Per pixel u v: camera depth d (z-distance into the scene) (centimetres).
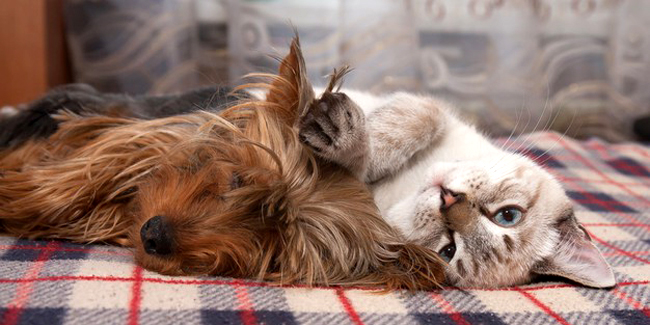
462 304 73
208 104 83
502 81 127
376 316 70
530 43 126
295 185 76
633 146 114
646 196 99
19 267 71
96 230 79
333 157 76
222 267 74
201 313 68
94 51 117
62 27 118
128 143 79
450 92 127
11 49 113
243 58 118
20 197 80
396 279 75
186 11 117
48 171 80
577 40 129
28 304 67
